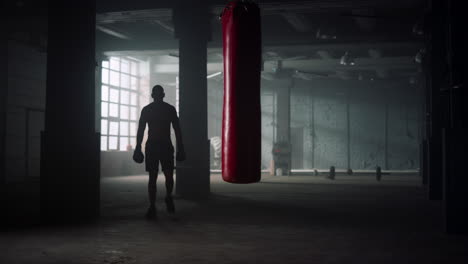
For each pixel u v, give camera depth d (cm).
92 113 589
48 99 567
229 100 197
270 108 2334
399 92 2255
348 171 1752
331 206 720
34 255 367
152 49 1370
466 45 493
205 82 917
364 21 1143
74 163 566
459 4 495
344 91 2302
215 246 402
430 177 827
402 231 486
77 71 573
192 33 913
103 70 1727
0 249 391
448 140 477
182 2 914
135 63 1945
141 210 664
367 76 2042
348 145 2303
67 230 488
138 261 345
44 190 559
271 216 602
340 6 896
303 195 912
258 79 200
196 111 909
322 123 2325
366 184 1236
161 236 453
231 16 199
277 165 1727
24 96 1281
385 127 2269
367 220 567
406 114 2250
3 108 1198
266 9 915
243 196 888
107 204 745
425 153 1197
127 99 1889
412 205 736
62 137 564
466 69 492
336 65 1641
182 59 918
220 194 933
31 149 1308
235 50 197
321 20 1208
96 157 589
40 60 1350
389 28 1254
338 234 466
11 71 1230
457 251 384
